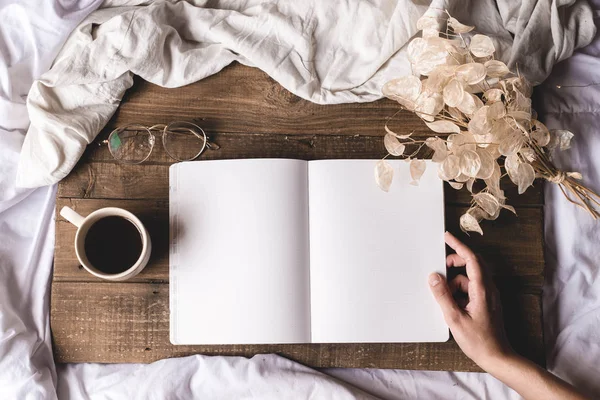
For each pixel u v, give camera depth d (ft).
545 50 3.21
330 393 3.06
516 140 2.56
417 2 3.13
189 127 3.10
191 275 2.91
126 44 3.01
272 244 2.91
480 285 2.86
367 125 3.13
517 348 3.04
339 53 3.17
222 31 3.11
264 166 2.93
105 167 3.06
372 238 2.95
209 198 2.94
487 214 2.88
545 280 3.27
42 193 3.32
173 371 3.05
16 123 3.25
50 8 3.07
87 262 2.68
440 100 2.71
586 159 3.29
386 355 3.04
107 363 3.15
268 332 2.88
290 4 3.15
